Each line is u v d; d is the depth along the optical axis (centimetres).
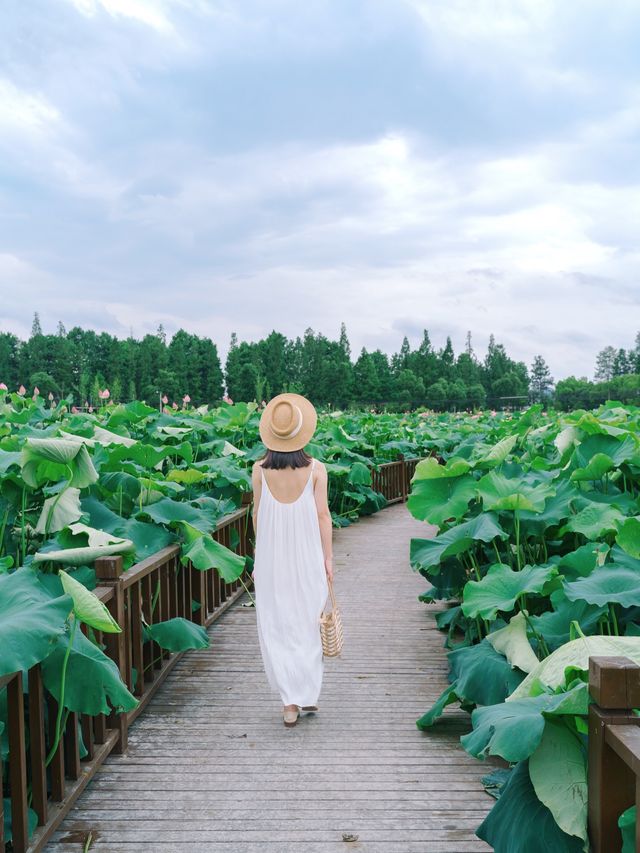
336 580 732
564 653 235
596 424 491
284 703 365
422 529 1060
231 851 256
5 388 930
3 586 244
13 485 355
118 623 320
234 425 869
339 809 284
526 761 229
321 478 370
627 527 352
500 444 457
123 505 465
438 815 280
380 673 452
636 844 166
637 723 186
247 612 590
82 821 274
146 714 379
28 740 286
